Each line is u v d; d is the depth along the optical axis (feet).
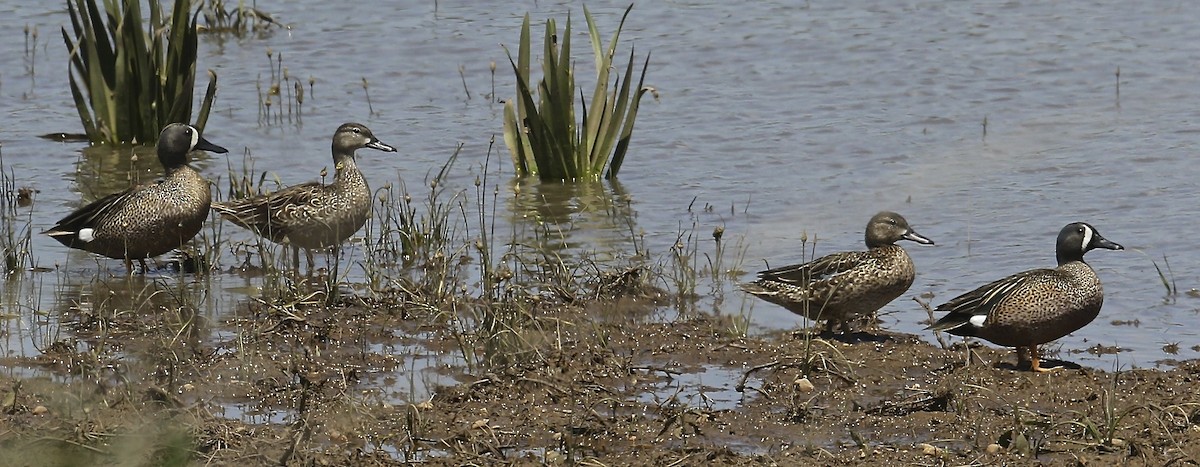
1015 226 98.58
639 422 64.54
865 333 78.84
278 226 90.53
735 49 151.84
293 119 129.49
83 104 124.67
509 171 115.65
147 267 93.09
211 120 129.18
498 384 68.18
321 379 69.97
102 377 69.31
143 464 59.47
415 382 70.38
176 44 125.18
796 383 68.33
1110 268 89.51
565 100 112.16
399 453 61.52
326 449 61.52
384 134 124.98
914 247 94.94
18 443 60.75
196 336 77.05
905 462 59.57
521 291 82.28
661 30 159.53
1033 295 70.54
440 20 163.84
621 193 109.50
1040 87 137.18
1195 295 84.33
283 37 158.20
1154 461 58.95
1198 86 136.05
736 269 90.89
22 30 157.07
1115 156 115.03
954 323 73.26
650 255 93.97
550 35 111.86
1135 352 75.15
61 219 98.17
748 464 59.41
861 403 67.15
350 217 91.40
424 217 102.06
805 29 159.02
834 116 129.08
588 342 75.31
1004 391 68.23
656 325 78.84
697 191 109.29
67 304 83.76
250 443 61.16
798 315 82.23
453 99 136.26
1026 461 59.52
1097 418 64.13
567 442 60.03
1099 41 153.17
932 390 67.62
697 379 70.74
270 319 78.43
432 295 82.28
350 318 79.46
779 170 114.11
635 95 112.68
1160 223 98.02
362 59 149.38
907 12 166.71
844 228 99.66
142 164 119.24
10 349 74.90
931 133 123.54
